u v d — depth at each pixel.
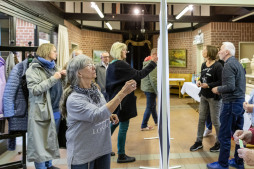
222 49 2.79
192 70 10.47
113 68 2.82
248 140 1.52
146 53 14.09
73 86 1.59
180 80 9.09
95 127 1.58
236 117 2.75
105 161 1.70
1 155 3.51
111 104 1.50
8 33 4.70
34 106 2.53
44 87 2.44
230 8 8.46
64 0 4.50
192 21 8.42
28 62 2.74
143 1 4.39
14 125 2.70
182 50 10.79
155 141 4.07
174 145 3.87
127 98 2.95
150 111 4.68
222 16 8.25
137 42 12.77
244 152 1.27
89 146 1.56
